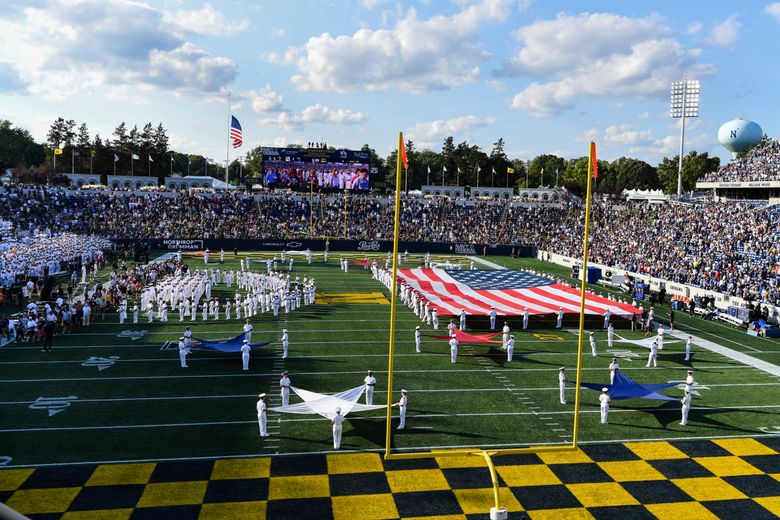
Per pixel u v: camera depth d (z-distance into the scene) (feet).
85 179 342.03
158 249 236.02
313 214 280.72
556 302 126.93
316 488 52.31
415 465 57.21
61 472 54.03
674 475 56.59
